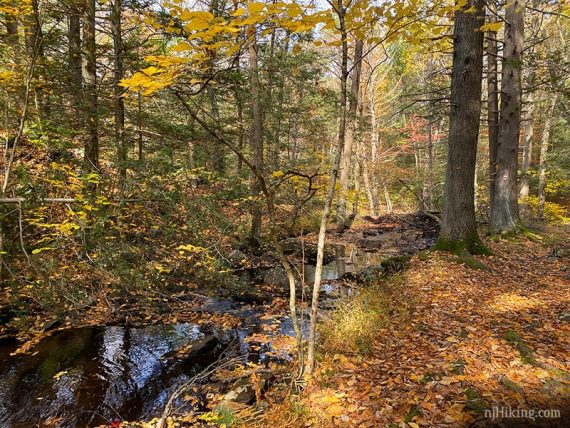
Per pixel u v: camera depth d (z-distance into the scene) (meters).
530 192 25.73
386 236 14.51
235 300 7.19
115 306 6.37
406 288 6.30
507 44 10.19
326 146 18.91
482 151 22.45
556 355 3.70
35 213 5.31
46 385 4.33
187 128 7.46
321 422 3.14
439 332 4.52
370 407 3.24
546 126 18.67
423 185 23.33
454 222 8.16
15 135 6.40
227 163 13.05
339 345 4.55
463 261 7.48
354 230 15.81
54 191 5.39
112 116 7.06
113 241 5.78
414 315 5.15
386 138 23.81
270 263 9.84
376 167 22.05
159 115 7.94
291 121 15.76
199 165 7.94
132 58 6.50
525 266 7.42
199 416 3.61
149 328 5.91
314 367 4.00
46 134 5.41
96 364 4.82
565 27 15.91
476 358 3.72
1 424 3.68
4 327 5.49
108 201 5.38
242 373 4.34
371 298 5.91
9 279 5.39
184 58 2.05
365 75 20.09
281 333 5.75
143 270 5.99
